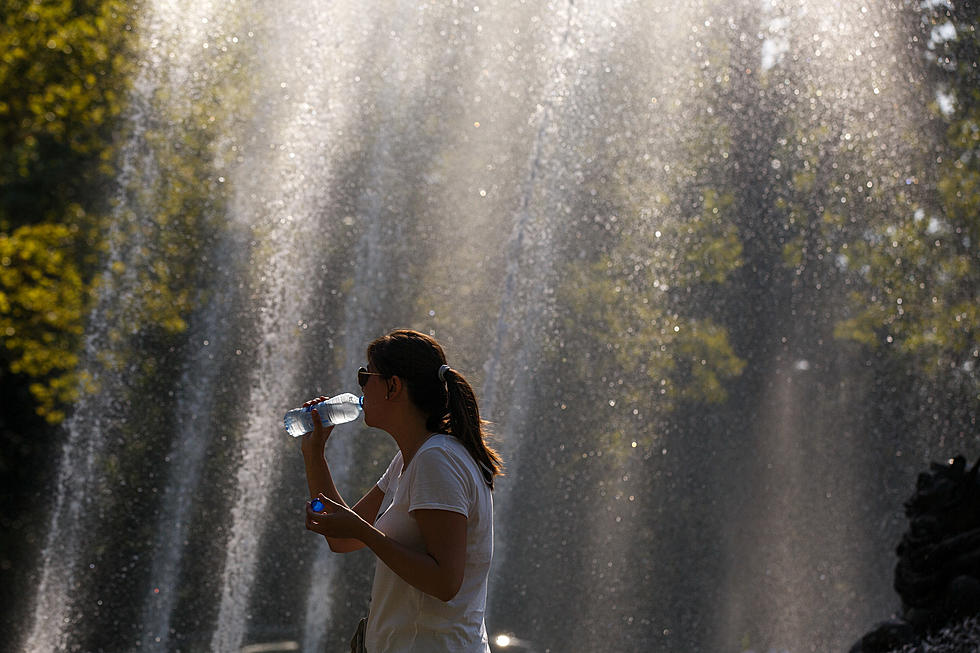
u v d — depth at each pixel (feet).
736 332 119.24
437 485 21.33
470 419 22.68
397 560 20.86
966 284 112.68
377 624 21.83
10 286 131.23
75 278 128.06
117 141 120.16
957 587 44.16
